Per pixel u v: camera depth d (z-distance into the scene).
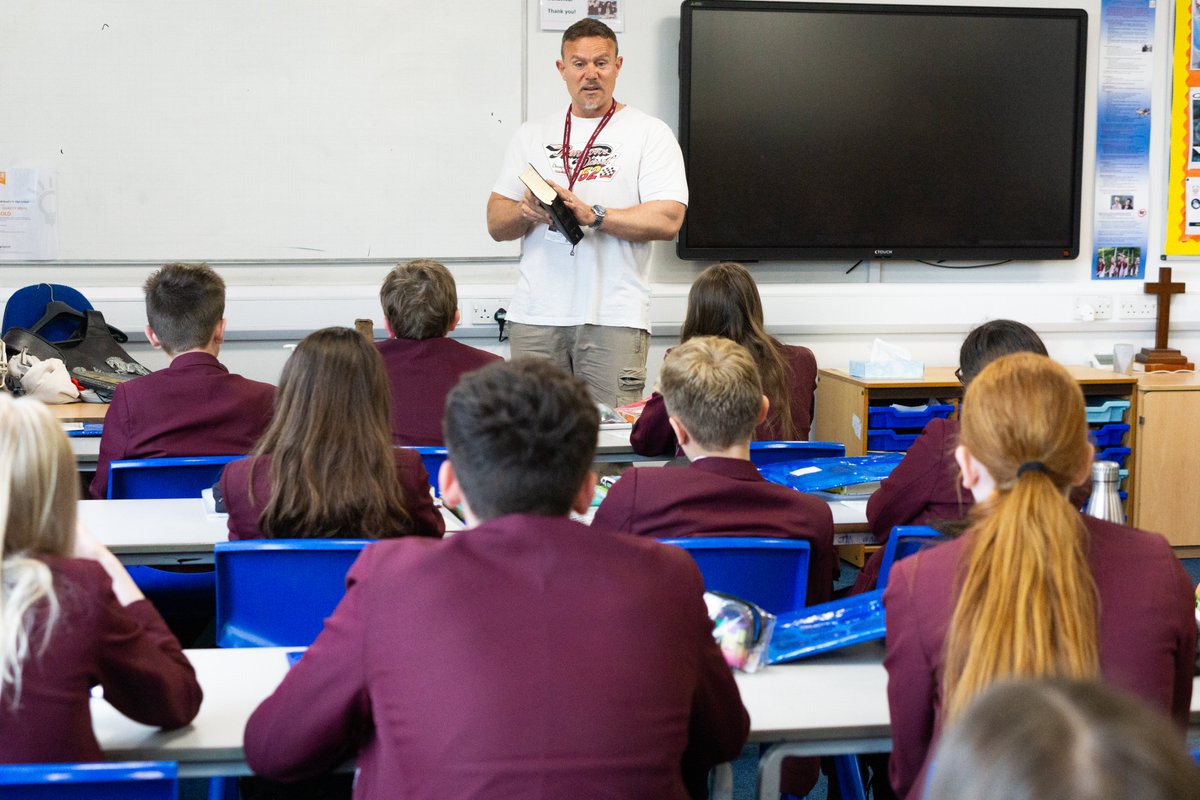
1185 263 5.51
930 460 2.30
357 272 4.93
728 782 1.50
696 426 2.10
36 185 4.69
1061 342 5.46
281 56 4.76
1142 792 0.47
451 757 1.12
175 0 4.67
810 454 2.95
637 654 1.17
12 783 1.13
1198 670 1.60
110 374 4.04
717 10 4.95
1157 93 5.39
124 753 1.36
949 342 5.36
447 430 1.31
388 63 4.83
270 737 1.27
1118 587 1.31
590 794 1.12
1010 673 1.19
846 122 5.11
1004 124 5.21
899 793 1.38
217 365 2.82
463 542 1.22
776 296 5.15
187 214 4.79
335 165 4.85
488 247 5.00
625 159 4.24
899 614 1.35
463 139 4.92
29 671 1.20
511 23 4.88
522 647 1.15
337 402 2.02
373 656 1.19
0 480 1.21
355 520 2.02
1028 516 1.26
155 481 2.65
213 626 3.36
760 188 5.09
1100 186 5.41
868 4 5.05
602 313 4.24
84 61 4.65
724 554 1.94
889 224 5.20
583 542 1.22
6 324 4.25
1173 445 4.83
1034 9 5.17
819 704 1.52
